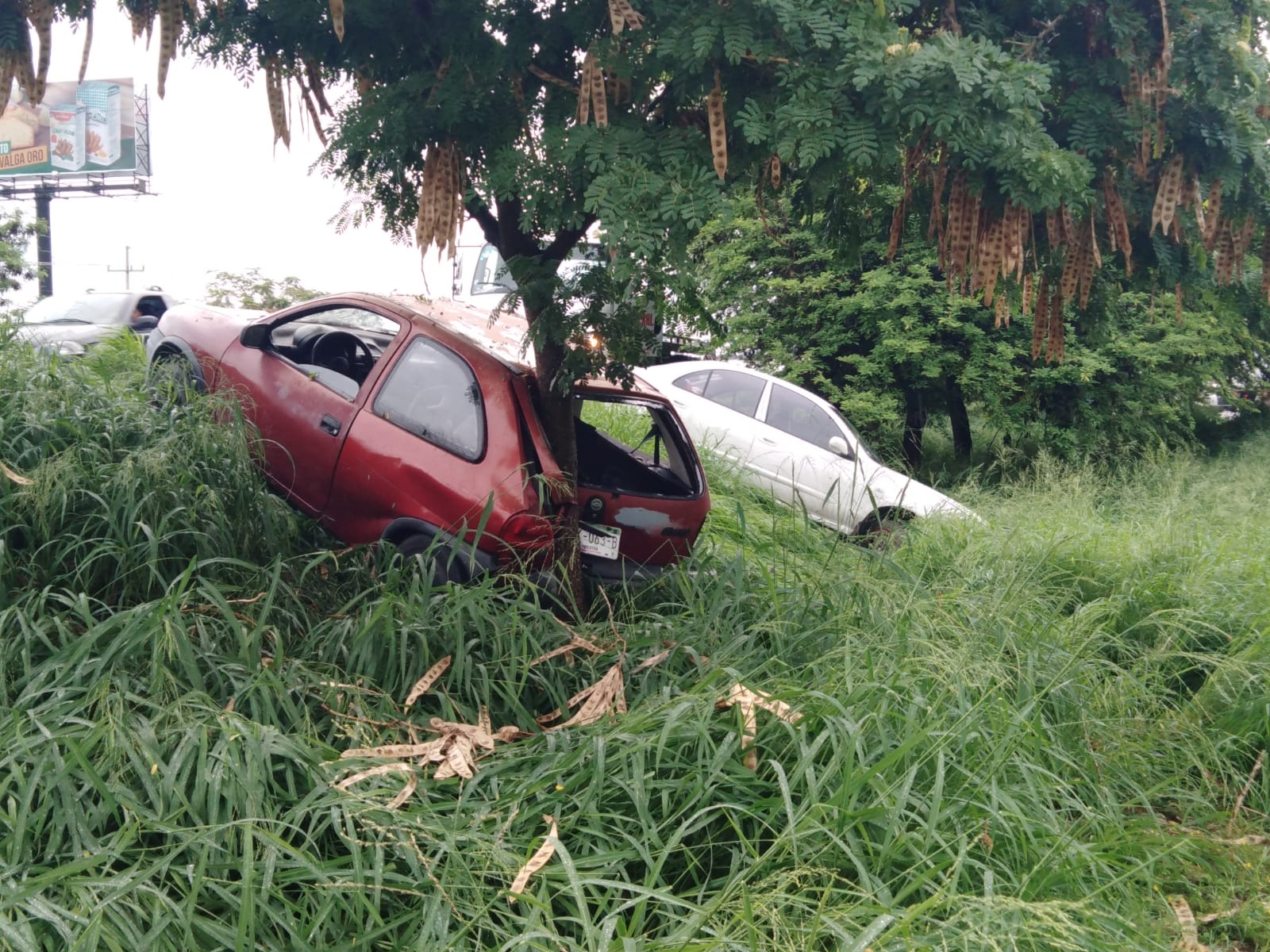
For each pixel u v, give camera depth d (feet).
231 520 15.88
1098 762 14.58
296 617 14.60
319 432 18.78
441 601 14.32
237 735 10.71
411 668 13.37
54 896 9.08
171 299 45.88
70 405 16.52
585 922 9.04
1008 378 42.93
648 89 14.74
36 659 12.46
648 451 20.84
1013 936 9.15
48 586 12.88
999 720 13.23
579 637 14.89
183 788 10.09
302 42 15.67
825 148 13.24
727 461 30.14
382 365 18.62
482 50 15.23
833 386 44.80
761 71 14.29
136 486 14.57
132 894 9.04
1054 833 11.61
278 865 9.77
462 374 17.78
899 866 10.90
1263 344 52.54
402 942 9.47
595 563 18.57
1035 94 13.60
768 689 13.57
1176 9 15.37
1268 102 16.03
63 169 156.56
